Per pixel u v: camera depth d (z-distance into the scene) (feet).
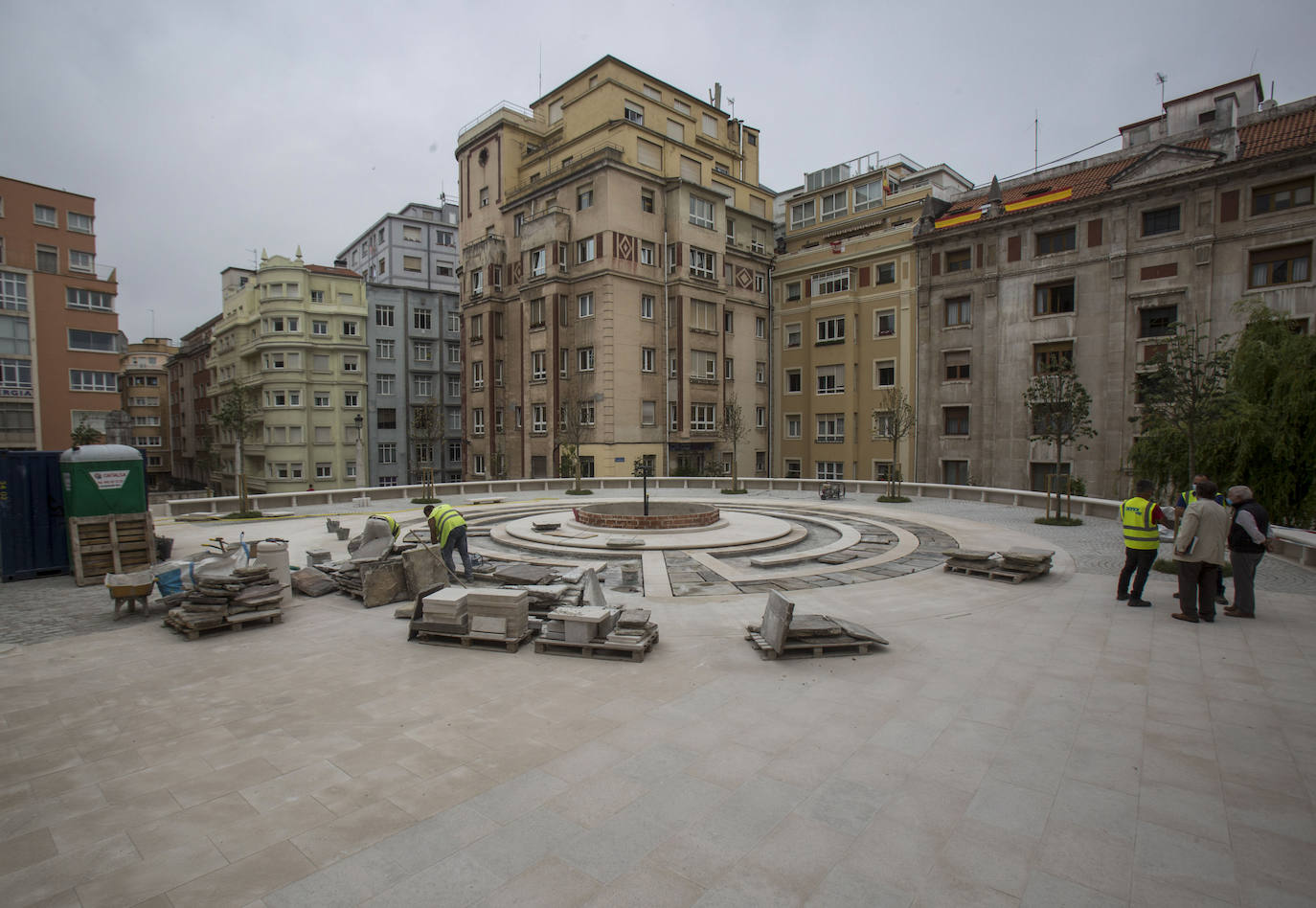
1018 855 12.55
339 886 11.80
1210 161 88.79
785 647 24.29
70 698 20.92
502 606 25.48
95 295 139.23
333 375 162.30
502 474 139.23
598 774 15.76
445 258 193.67
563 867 12.30
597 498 89.15
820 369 137.28
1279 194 84.94
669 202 124.88
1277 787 14.94
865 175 136.98
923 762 16.20
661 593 34.76
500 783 15.35
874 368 127.85
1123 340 95.71
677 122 134.82
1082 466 99.81
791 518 66.08
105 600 34.73
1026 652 24.40
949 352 116.67
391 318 169.58
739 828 13.52
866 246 128.36
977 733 17.81
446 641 26.48
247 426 150.00
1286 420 53.47
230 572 32.37
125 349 272.10
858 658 23.98
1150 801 14.42
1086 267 99.60
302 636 27.66
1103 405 97.91
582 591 30.81
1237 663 23.06
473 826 13.66
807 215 149.38
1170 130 104.68
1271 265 85.56
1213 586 27.96
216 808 14.42
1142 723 18.31
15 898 11.53
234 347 177.37
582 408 121.08
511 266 136.15
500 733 18.08
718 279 130.82
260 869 12.31
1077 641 25.75
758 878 11.93
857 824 13.62
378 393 168.04
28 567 39.96
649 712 19.40
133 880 12.02
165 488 242.99
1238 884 11.68
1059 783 15.20
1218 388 45.39
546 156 134.72
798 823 13.67
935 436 117.50
